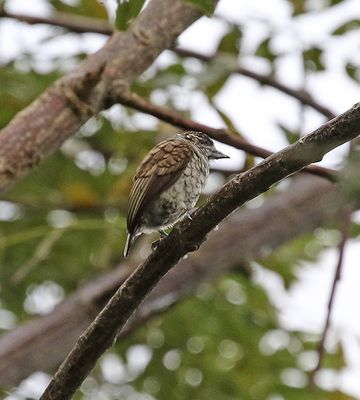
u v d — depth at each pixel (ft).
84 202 45.55
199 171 34.86
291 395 47.19
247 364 48.85
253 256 40.98
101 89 32.94
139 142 49.03
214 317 49.96
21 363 37.35
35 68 46.70
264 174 23.39
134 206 33.55
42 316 38.42
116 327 25.49
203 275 39.99
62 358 37.88
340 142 22.13
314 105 41.45
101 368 49.83
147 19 34.01
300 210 41.73
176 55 45.27
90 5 43.09
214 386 48.83
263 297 49.70
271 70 42.16
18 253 48.78
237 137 32.86
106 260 46.42
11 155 31.91
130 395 49.14
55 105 32.65
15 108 44.01
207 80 40.70
